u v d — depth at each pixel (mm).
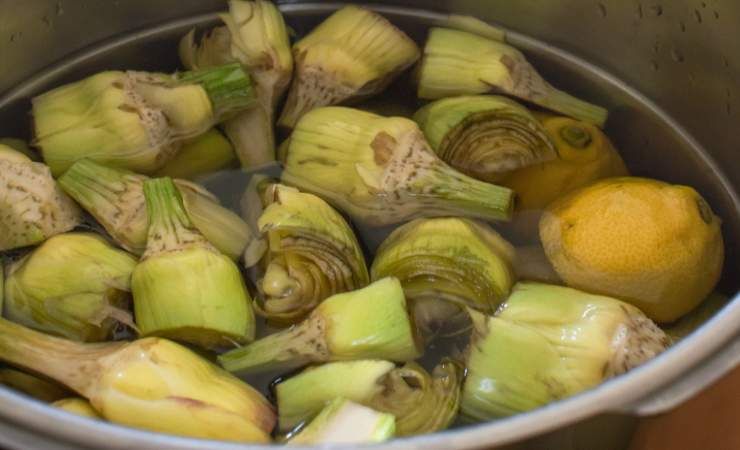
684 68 641
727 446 506
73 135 612
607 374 536
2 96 652
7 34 642
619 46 661
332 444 443
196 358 533
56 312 562
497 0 674
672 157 643
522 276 577
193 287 553
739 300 468
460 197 592
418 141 601
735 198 628
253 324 562
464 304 562
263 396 540
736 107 621
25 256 577
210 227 583
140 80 623
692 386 455
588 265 568
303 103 643
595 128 632
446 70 651
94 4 660
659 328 561
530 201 608
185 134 620
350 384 530
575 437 465
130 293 566
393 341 544
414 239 572
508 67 649
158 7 676
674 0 624
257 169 626
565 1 661
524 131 617
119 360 524
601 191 585
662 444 486
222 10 683
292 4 694
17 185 583
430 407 532
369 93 651
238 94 627
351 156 601
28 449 442
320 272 565
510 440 446
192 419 517
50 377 530
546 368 537
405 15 689
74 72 666
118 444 441
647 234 565
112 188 589
